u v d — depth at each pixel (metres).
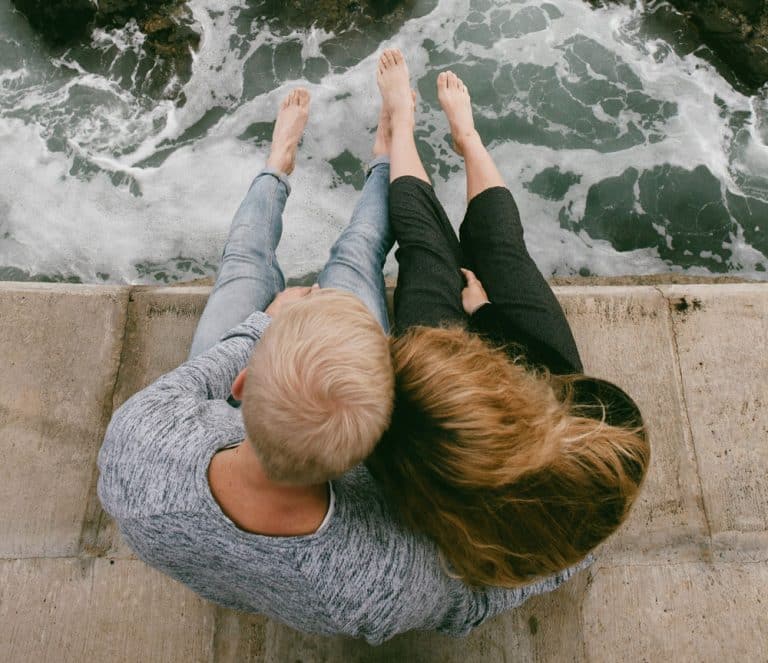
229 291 2.15
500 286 2.04
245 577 1.10
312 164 4.29
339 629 1.14
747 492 2.11
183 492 1.06
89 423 2.24
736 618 1.99
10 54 4.75
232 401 1.68
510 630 1.98
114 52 4.69
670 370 2.26
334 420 0.88
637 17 4.67
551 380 1.46
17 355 2.30
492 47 4.61
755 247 4.14
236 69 4.62
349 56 4.61
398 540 1.12
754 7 4.51
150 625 2.00
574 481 1.11
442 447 1.02
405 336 1.11
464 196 4.17
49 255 4.15
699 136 4.39
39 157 4.45
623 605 2.00
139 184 4.36
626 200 4.25
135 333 2.35
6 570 2.05
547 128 4.43
